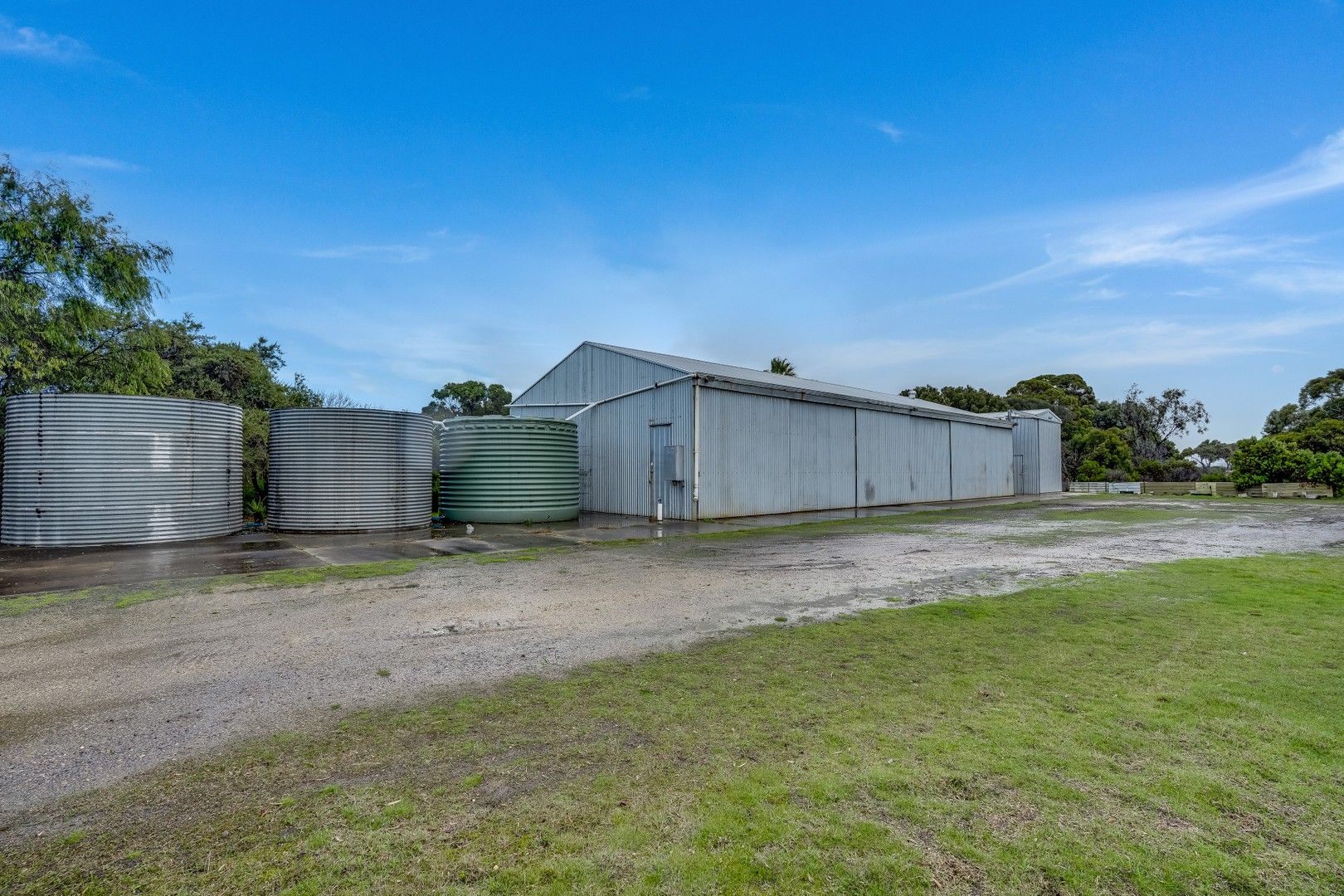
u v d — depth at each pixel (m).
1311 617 5.82
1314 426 40.41
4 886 2.16
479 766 2.99
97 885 2.16
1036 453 33.72
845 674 4.25
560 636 5.25
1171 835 2.41
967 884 2.12
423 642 5.10
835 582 7.63
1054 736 3.28
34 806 2.68
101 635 5.32
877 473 22.78
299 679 4.24
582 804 2.64
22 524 10.88
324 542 11.74
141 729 3.44
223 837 2.44
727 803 2.63
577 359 21.08
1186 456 54.28
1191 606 6.27
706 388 16.89
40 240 14.88
